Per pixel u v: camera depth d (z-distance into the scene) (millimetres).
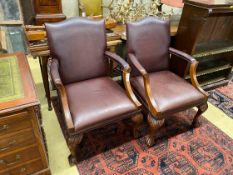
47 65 1653
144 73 1411
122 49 1980
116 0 2104
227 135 1720
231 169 1438
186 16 1735
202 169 1427
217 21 1950
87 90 1429
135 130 1594
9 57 1331
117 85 1519
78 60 1460
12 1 2275
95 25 1458
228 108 2047
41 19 2232
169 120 1846
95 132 1679
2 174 1122
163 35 1686
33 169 1220
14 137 1017
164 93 1466
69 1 2758
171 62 2047
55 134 1652
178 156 1510
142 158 1482
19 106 925
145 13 2016
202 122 1841
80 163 1429
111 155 1495
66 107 1226
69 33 1386
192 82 1611
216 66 2271
